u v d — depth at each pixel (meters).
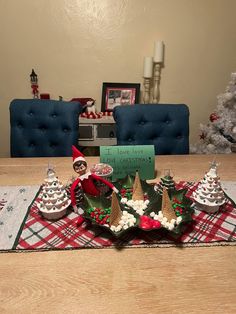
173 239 0.71
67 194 0.84
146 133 1.46
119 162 1.01
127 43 2.24
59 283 0.59
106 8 2.13
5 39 2.17
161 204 0.78
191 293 0.56
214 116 2.10
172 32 2.23
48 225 0.77
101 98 2.37
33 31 2.16
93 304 0.54
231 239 0.71
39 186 1.01
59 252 0.67
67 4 2.10
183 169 1.18
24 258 0.65
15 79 2.29
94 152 2.26
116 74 2.31
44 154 1.53
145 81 2.28
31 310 0.53
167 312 0.52
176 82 2.39
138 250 0.68
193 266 0.63
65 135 1.48
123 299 0.55
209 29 2.26
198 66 2.36
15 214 0.82
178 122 1.48
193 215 0.81
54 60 2.25
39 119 1.49
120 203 0.82
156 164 1.23
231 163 1.26
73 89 2.34
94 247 0.69
